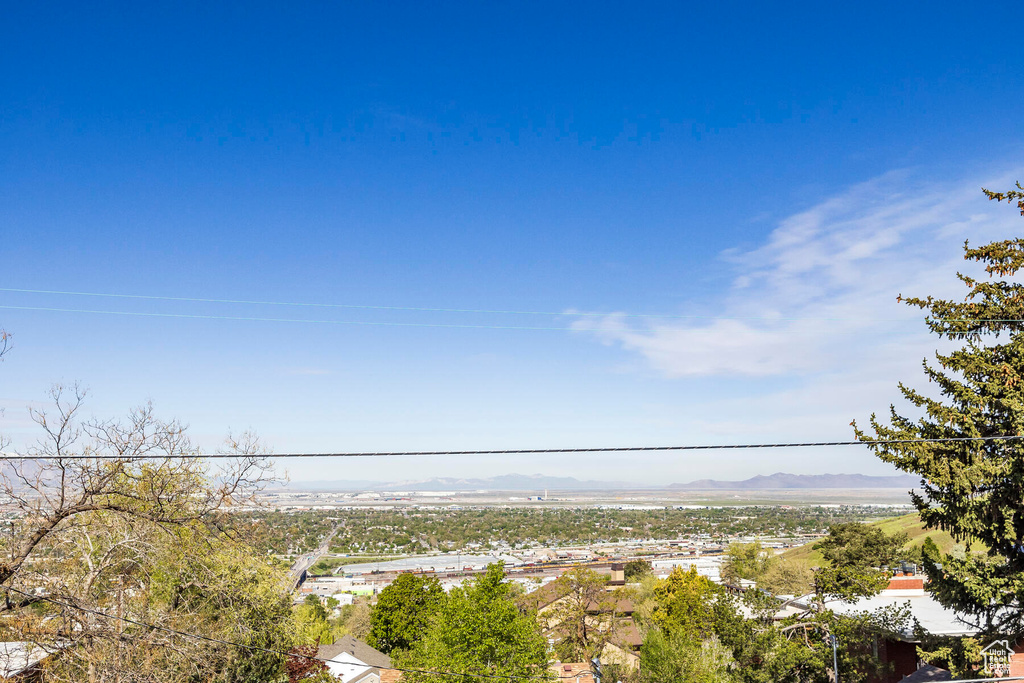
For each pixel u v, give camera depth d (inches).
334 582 6235.2
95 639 793.6
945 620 1451.8
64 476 780.0
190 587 985.5
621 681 1893.5
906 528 4608.8
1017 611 1005.2
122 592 887.1
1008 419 894.4
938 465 926.4
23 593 746.2
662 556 7431.1
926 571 1037.2
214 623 978.1
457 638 1418.6
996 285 911.0
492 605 1444.4
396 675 2017.7
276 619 1038.4
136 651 837.8
